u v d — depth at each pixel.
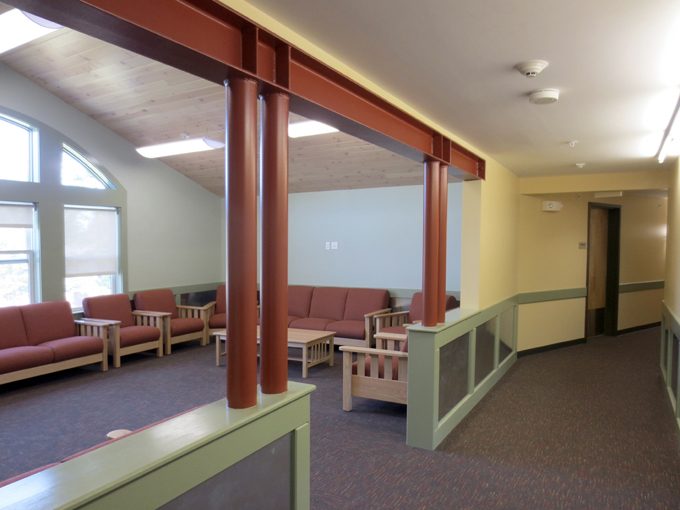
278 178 1.88
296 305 7.07
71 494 1.15
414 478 2.92
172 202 6.98
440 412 3.47
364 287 7.01
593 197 6.96
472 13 1.83
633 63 2.32
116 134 6.13
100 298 5.75
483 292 4.49
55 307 5.26
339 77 2.24
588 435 3.60
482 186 4.41
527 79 2.55
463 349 3.96
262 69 1.79
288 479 1.90
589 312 7.32
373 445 3.39
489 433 3.62
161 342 5.97
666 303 4.97
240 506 1.66
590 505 2.63
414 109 3.09
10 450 3.33
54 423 3.82
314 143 5.60
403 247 6.71
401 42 2.10
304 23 1.92
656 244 8.23
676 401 3.85
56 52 4.56
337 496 2.71
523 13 1.83
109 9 1.27
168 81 4.69
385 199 6.83
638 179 5.44
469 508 2.59
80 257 5.82
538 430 3.69
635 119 3.32
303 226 7.49
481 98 2.88
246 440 1.66
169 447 1.41
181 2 1.48
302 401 1.94
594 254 7.38
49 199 5.40
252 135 1.72
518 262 6.04
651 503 2.66
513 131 3.65
